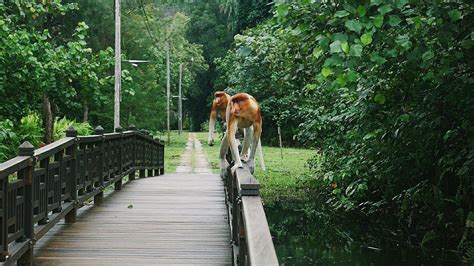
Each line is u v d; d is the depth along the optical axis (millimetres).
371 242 8047
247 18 29203
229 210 6742
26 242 5012
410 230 8680
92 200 9406
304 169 16969
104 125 25734
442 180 8000
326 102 10422
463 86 6352
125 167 11141
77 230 6812
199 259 5543
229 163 7953
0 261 4375
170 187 10992
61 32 21969
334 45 4418
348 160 9547
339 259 7039
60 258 5523
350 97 8578
